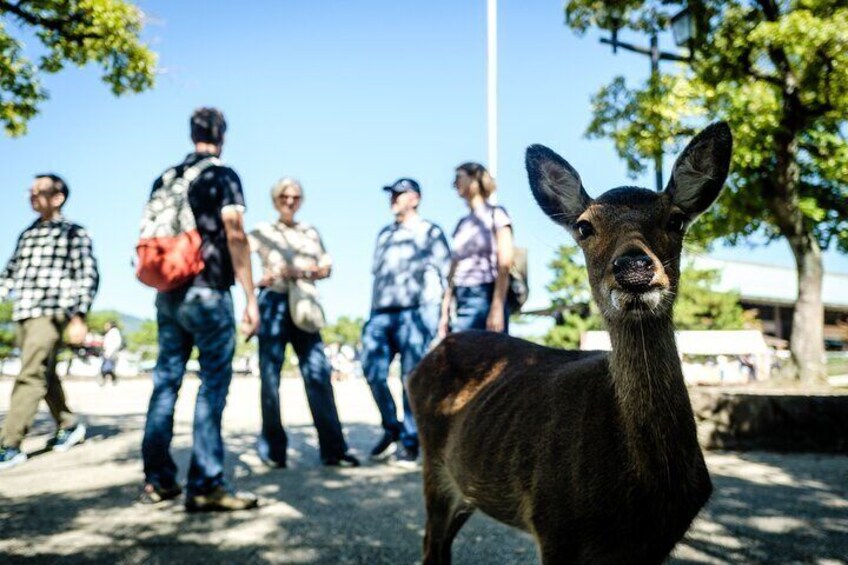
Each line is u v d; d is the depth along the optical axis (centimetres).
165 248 425
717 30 995
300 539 373
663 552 226
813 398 637
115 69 840
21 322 609
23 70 827
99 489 498
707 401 664
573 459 233
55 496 475
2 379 3138
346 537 377
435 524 327
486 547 364
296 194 613
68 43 806
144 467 462
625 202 259
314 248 612
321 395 592
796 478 516
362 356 636
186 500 433
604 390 237
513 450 262
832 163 1016
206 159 464
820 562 329
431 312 608
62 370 3731
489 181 550
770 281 3759
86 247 628
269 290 589
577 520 229
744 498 452
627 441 222
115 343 2338
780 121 962
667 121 1065
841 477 519
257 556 345
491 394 294
